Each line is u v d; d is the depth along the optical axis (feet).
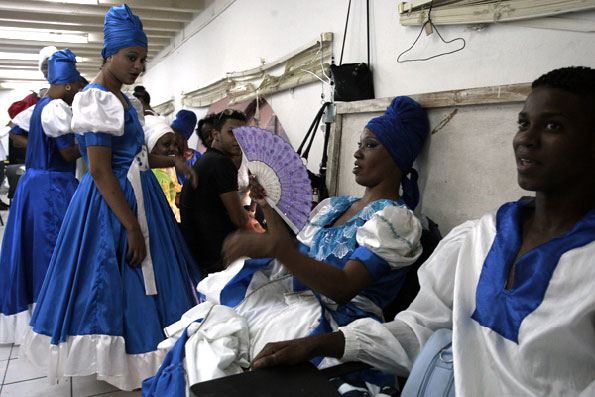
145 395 4.44
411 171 5.69
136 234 6.55
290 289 5.41
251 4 12.76
